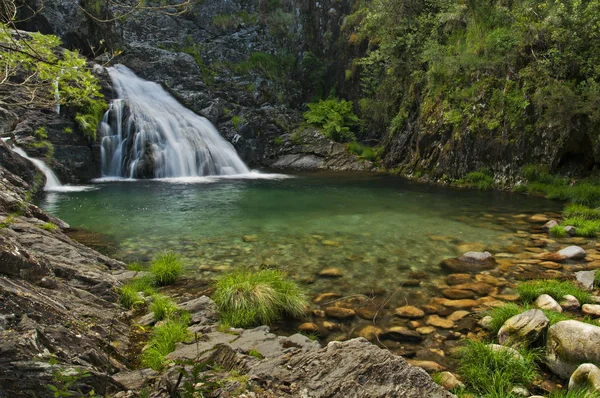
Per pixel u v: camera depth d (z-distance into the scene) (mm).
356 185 16859
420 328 4781
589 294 5523
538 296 5414
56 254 5879
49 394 2070
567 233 9016
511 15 15734
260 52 28641
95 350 3094
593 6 13391
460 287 6012
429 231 9344
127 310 4906
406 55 20781
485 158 16297
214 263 7125
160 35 25812
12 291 3086
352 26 27484
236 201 13172
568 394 3211
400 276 6488
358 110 26516
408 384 2721
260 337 4234
